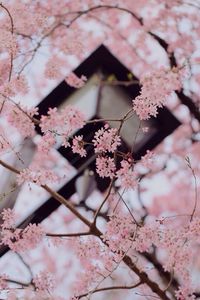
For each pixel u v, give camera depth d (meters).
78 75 4.61
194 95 5.47
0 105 3.67
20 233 3.64
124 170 3.49
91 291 3.64
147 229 3.59
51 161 5.15
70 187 4.35
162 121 4.14
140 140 4.03
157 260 4.52
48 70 4.47
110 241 3.62
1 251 3.87
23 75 3.72
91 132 3.99
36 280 3.76
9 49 3.73
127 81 4.60
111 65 4.63
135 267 3.71
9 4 4.66
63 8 6.49
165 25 6.64
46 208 4.06
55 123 3.51
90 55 4.59
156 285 3.74
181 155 7.35
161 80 3.23
